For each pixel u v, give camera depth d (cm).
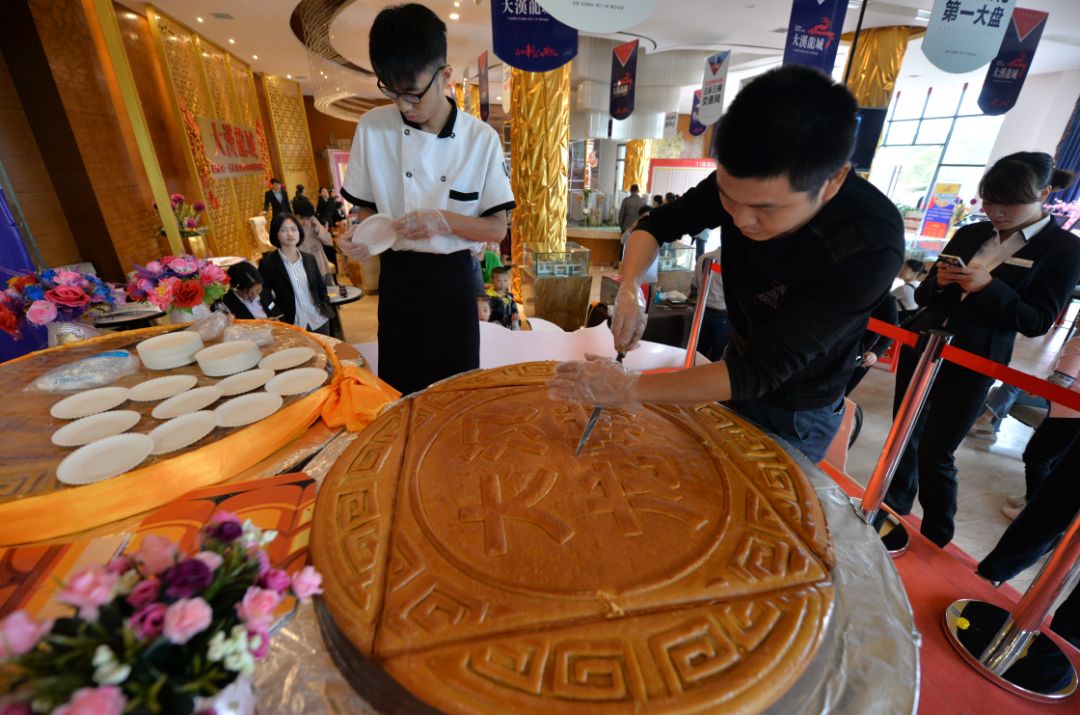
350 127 1555
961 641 120
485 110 745
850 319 83
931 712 105
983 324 166
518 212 523
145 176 502
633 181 998
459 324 166
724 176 73
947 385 173
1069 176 167
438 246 150
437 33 120
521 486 84
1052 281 157
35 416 108
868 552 77
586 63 762
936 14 322
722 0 502
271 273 288
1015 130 849
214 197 672
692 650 58
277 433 103
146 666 38
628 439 99
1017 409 325
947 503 179
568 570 68
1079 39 580
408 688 54
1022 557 154
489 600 63
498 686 53
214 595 44
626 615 62
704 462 93
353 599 63
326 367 133
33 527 77
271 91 1012
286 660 60
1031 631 109
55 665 36
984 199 169
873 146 475
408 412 107
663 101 856
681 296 394
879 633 65
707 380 82
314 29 598
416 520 76
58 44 372
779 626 61
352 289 421
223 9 548
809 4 368
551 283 480
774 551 72
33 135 372
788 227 79
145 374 129
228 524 48
